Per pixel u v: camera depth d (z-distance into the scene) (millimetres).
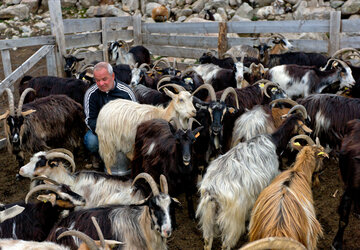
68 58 8945
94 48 13766
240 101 6043
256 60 9586
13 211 3115
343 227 4023
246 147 4160
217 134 5195
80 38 10516
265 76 8188
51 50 8836
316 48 9938
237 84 7871
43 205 3748
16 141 5469
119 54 11195
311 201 3596
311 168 3992
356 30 9227
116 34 12461
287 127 4562
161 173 4480
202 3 15945
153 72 8789
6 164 6336
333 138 5594
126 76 9008
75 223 3473
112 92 5590
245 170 3906
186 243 4383
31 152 5922
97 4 17375
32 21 16203
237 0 15312
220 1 15531
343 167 4137
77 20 10312
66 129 6270
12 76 7484
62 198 3602
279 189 3414
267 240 2426
